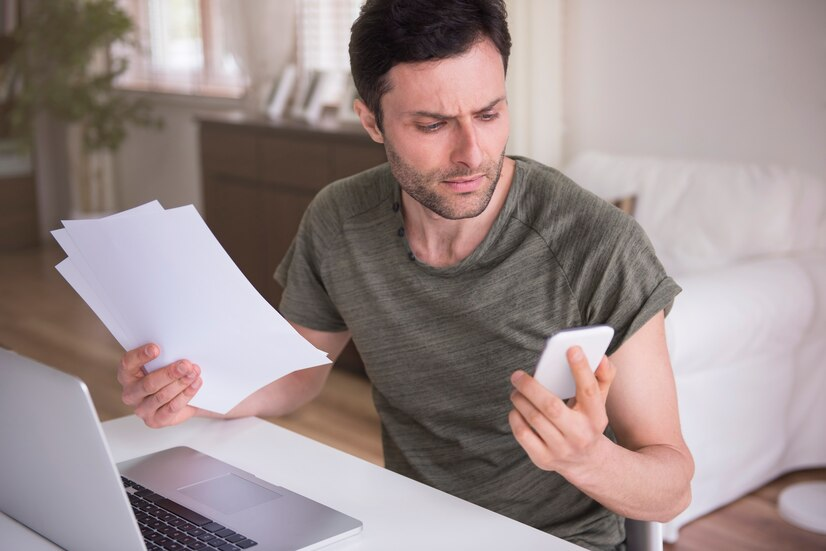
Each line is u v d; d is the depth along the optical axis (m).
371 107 1.20
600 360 0.94
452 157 1.13
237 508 1.08
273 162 3.99
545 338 1.26
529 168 1.30
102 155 6.03
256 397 1.42
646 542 1.22
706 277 2.58
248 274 4.25
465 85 1.10
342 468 1.23
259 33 4.57
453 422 1.35
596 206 1.24
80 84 5.52
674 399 1.19
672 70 3.31
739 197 2.89
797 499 2.59
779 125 3.07
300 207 3.91
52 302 4.93
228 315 1.10
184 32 5.46
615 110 3.50
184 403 1.20
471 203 1.16
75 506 0.97
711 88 3.22
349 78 3.98
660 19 3.32
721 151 3.23
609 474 1.00
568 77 3.61
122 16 5.39
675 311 2.38
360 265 1.38
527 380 0.91
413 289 1.33
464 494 1.34
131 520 0.91
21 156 5.77
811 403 2.81
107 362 3.98
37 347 4.18
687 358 2.38
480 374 1.31
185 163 5.59
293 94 4.47
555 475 1.30
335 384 3.65
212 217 4.40
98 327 4.48
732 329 2.46
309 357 1.11
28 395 0.95
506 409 1.30
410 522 1.08
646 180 3.10
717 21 3.17
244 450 1.29
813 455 2.84
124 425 1.40
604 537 1.29
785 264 2.72
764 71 3.08
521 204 1.28
